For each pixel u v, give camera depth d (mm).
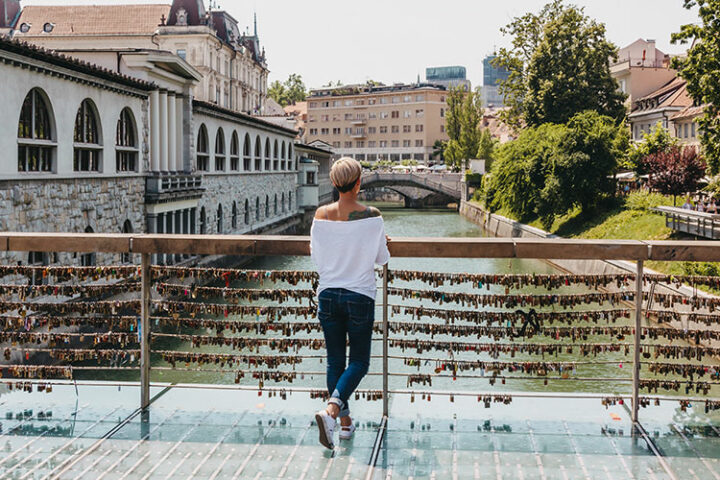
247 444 4988
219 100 84250
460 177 95875
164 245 5375
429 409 5695
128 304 5723
